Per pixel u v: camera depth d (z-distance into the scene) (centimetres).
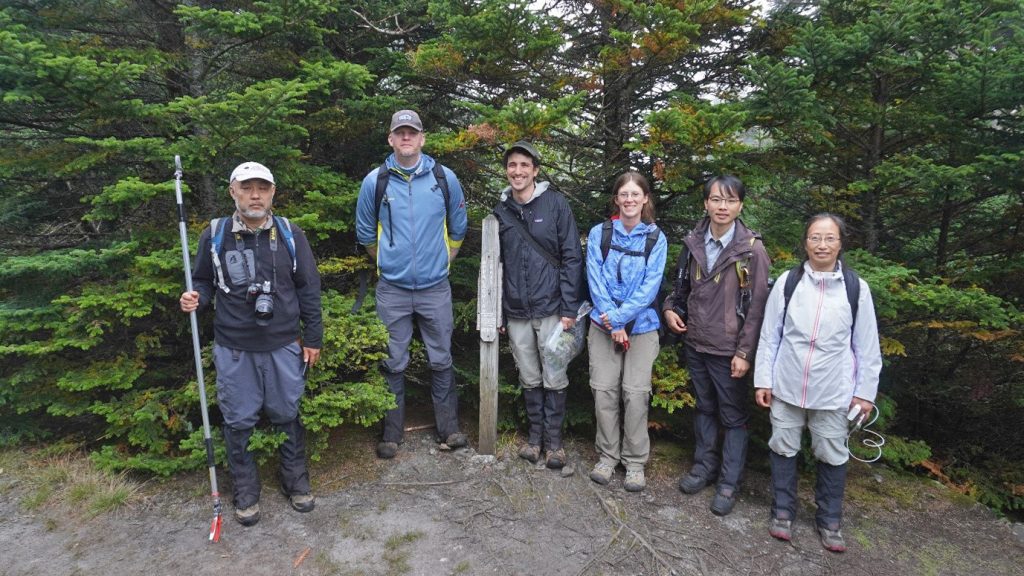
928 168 359
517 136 351
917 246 507
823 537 302
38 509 311
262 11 420
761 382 301
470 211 511
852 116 438
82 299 322
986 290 440
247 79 455
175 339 406
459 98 494
